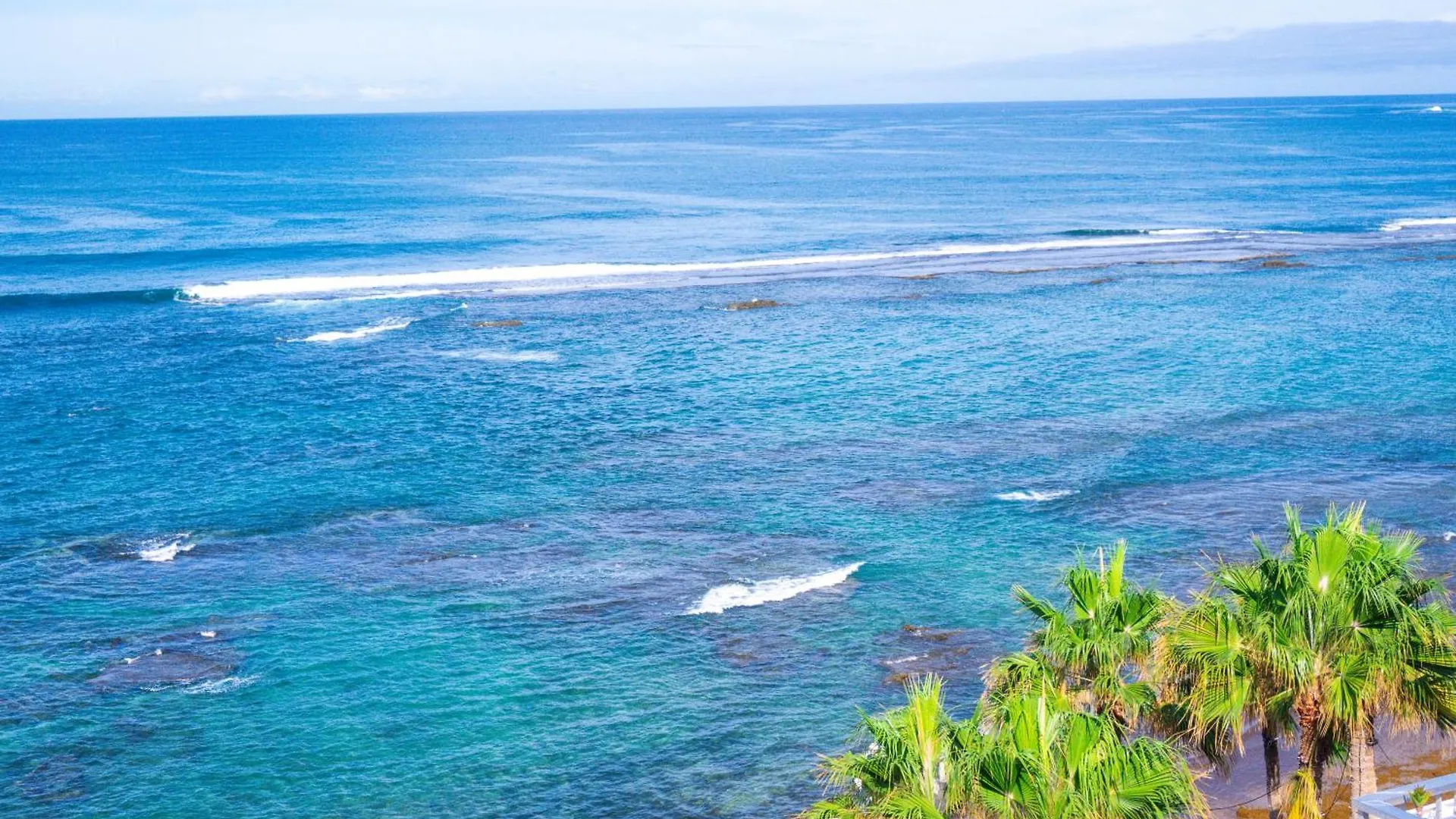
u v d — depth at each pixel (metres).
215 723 29.27
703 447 50.56
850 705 30.11
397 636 33.62
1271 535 40.09
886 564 38.25
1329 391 58.31
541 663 32.16
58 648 32.81
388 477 46.91
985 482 45.72
